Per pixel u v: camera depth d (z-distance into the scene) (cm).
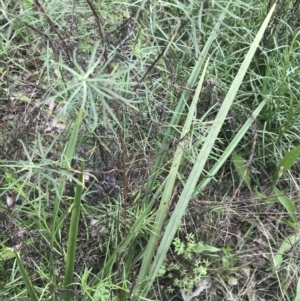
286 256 197
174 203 185
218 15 185
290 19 228
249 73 217
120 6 181
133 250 175
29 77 202
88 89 108
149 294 186
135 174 179
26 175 133
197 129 187
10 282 164
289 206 197
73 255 140
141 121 192
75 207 131
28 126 169
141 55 177
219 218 198
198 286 188
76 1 158
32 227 175
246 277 194
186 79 200
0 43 197
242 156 218
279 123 214
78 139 173
